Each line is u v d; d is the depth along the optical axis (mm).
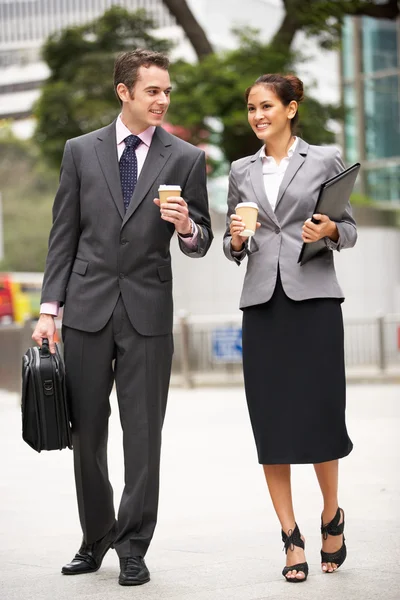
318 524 7508
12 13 98938
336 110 21969
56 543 7191
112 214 6105
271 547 6805
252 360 6070
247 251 6113
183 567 6277
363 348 21094
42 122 23141
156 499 6086
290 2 20875
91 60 22812
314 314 5977
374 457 10812
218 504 8477
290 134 6234
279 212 6086
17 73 92375
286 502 6000
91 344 6117
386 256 23469
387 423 13703
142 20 23516
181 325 20906
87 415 6152
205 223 6332
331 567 6008
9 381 19016
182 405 17047
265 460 5980
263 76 6184
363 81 32625
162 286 6188
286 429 5961
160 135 6258
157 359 6133
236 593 5559
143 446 6062
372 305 23234
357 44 32500
